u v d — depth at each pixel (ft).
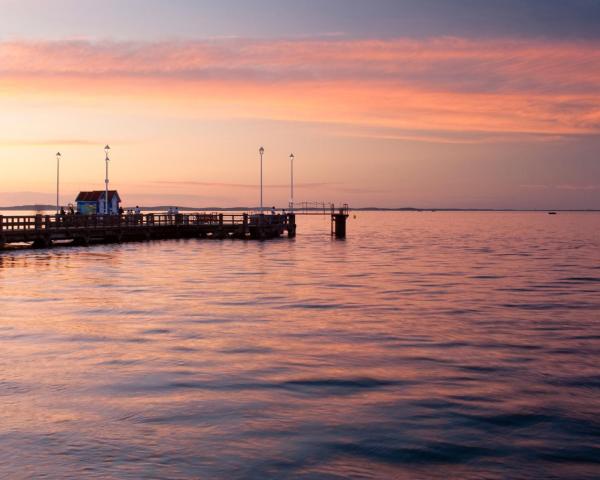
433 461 30.45
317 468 29.45
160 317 66.85
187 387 41.52
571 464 30.27
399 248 199.52
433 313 71.31
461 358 50.14
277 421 35.45
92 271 113.19
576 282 103.71
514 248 204.85
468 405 38.55
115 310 70.90
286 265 131.54
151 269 118.42
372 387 42.09
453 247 208.13
